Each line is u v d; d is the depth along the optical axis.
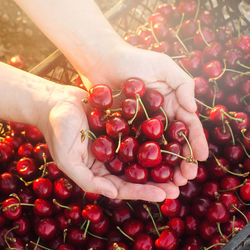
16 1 0.70
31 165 0.71
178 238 0.68
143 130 0.63
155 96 0.65
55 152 0.63
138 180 0.62
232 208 0.67
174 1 0.90
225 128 0.71
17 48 1.17
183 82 0.66
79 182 0.63
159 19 0.80
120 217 0.69
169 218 0.69
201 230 0.67
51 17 0.70
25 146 0.74
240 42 0.77
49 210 0.69
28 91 0.67
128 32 0.83
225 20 0.84
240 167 0.72
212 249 0.66
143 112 0.66
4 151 0.73
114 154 0.63
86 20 0.70
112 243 0.67
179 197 0.70
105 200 0.69
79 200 0.70
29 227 0.70
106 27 0.71
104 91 0.64
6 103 0.67
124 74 0.69
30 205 0.69
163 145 0.65
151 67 0.67
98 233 0.68
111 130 0.63
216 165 0.70
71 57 0.72
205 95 0.75
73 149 0.62
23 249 0.69
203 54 0.77
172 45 0.79
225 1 0.82
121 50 0.68
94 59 0.70
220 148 0.72
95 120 0.64
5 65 0.69
